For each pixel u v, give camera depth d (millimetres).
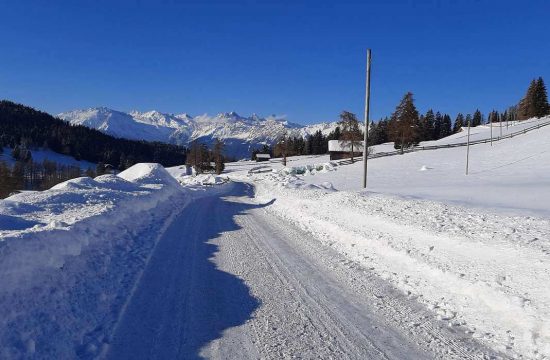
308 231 13727
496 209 11664
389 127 76062
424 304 6902
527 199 15703
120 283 7703
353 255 10141
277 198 22891
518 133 74312
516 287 6098
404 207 12828
